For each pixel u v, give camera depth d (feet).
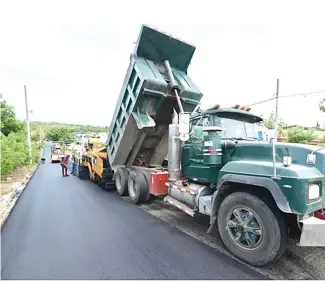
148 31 18.16
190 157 15.51
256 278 9.25
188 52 21.27
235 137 14.43
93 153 33.94
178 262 10.59
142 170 21.81
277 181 9.45
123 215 17.75
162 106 20.67
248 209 10.34
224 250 11.75
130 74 19.67
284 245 9.54
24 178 38.40
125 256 11.18
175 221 16.34
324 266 10.12
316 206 9.36
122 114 21.62
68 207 20.16
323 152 10.17
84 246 12.29
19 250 11.84
